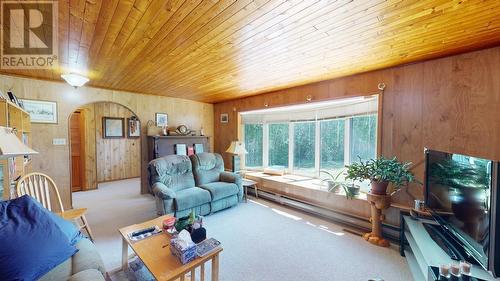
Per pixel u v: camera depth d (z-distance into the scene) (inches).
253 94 182.9
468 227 57.9
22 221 57.3
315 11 59.9
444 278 53.9
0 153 56.6
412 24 67.1
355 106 134.0
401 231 93.7
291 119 180.2
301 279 77.7
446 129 92.0
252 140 203.9
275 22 65.7
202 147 208.7
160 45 82.3
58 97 141.1
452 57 90.5
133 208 149.1
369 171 99.5
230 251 95.3
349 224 122.0
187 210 122.5
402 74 104.6
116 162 251.1
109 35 73.7
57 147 140.7
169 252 65.8
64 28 69.0
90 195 182.9
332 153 153.5
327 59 97.9
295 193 151.8
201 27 68.6
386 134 110.0
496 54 80.7
